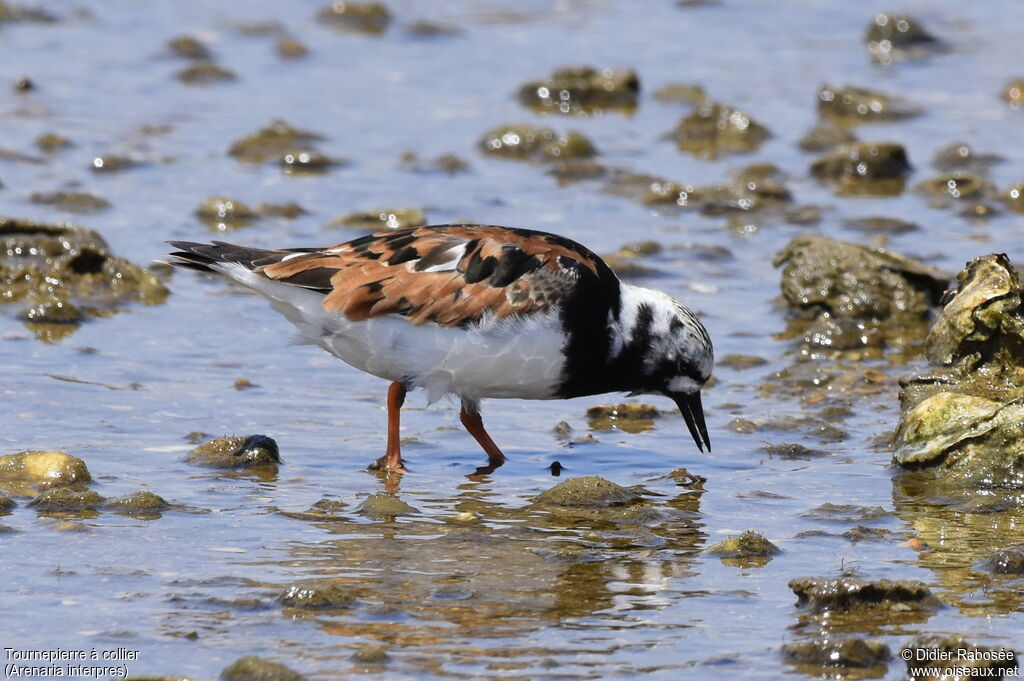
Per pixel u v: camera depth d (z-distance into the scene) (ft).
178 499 37.93
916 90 96.07
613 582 32.86
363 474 41.29
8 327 53.06
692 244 66.13
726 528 36.99
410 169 77.61
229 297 58.70
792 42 108.99
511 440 45.21
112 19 109.81
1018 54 104.47
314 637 29.35
